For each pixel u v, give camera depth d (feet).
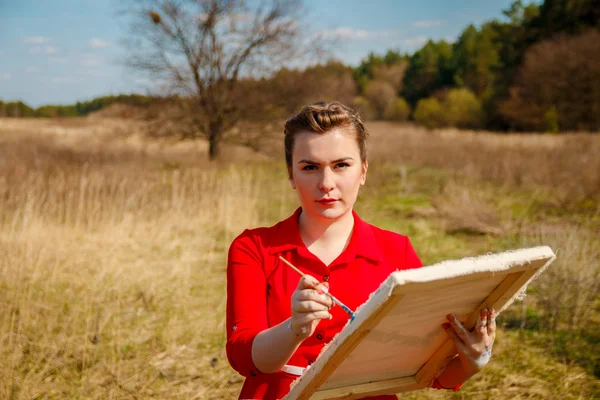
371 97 275.39
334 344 4.19
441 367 5.35
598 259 16.08
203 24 55.67
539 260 4.33
